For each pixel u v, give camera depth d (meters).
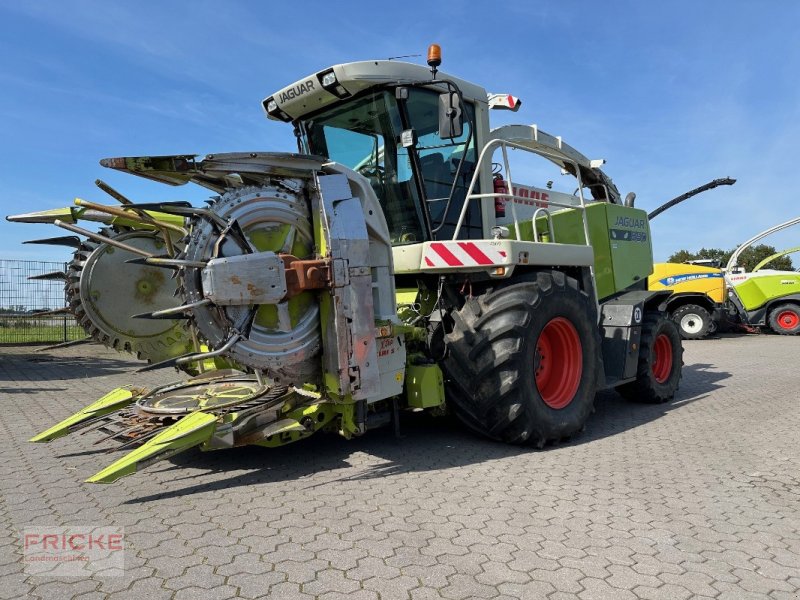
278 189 3.82
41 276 5.04
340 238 3.84
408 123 4.84
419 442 4.73
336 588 2.36
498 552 2.71
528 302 4.44
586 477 3.88
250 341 3.63
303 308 3.89
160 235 5.20
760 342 15.07
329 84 4.68
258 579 2.42
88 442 4.71
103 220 4.99
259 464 4.09
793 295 16.31
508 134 5.84
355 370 3.85
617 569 2.56
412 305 5.09
